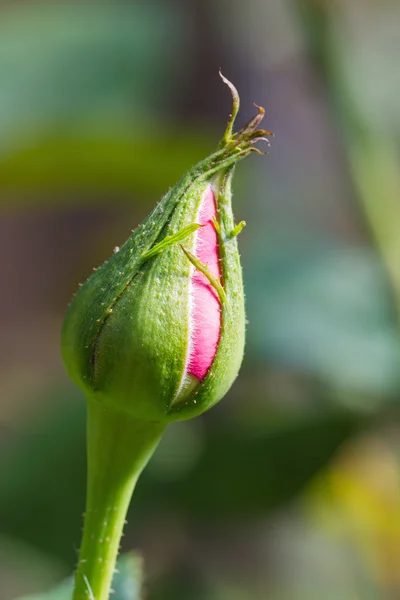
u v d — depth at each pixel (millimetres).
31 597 193
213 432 300
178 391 169
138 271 167
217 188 167
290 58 369
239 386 310
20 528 298
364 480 343
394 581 341
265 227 350
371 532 343
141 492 297
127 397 169
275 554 316
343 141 288
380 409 296
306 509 326
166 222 167
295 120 364
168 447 302
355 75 288
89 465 175
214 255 167
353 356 301
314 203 354
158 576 307
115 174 281
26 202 298
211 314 167
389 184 287
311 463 293
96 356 168
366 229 298
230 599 307
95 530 175
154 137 283
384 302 313
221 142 167
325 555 329
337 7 282
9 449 309
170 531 307
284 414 299
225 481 293
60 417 317
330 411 294
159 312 167
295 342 303
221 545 313
